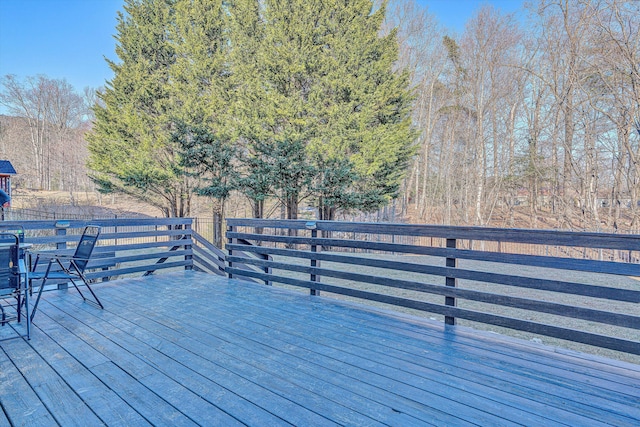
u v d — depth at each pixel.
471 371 2.07
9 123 26.14
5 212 14.92
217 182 12.49
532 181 16.42
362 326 2.84
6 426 1.54
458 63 18.67
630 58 11.41
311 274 3.75
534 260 2.43
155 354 2.30
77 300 3.60
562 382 1.94
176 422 1.58
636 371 2.06
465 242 15.70
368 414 1.64
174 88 12.80
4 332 2.69
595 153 13.84
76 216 16.28
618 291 2.10
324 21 12.10
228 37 13.20
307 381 1.95
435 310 2.90
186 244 5.13
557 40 14.05
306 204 14.31
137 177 12.44
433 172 21.20
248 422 1.58
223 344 2.47
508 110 17.25
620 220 14.23
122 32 13.57
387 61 12.67
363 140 11.71
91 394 1.81
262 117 12.04
